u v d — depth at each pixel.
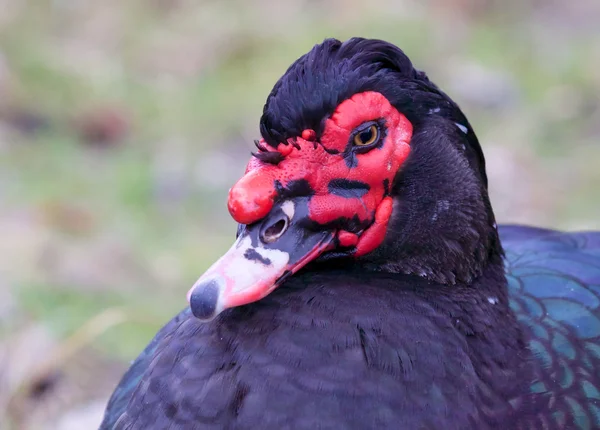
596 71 15.84
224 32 16.20
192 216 12.35
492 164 13.47
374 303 4.80
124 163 13.32
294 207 4.84
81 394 8.73
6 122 13.73
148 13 16.66
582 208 12.79
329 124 4.83
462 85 15.22
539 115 14.75
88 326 9.06
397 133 5.01
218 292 4.52
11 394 8.34
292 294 4.81
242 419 4.51
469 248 5.18
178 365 4.77
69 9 16.27
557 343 5.68
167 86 15.09
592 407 5.33
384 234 5.06
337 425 4.48
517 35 16.98
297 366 4.56
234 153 13.71
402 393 4.57
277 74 15.33
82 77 14.77
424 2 17.44
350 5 16.84
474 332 5.07
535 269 6.45
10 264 10.46
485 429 4.75
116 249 11.21
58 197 12.13
